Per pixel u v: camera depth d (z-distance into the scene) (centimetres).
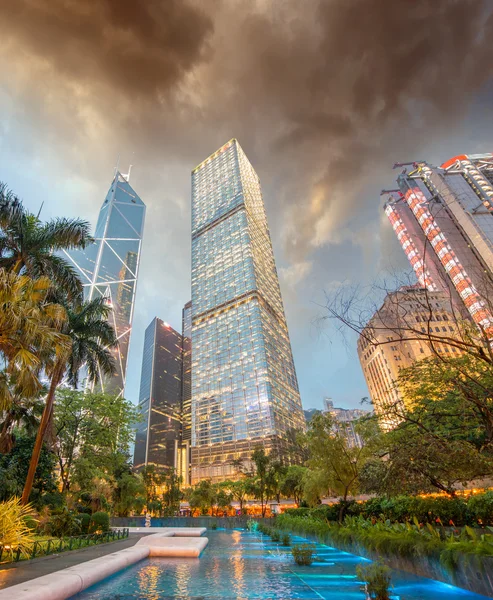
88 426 3606
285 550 2136
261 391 15400
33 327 1513
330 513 2378
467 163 12388
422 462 1268
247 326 17438
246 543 2627
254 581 1182
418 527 1330
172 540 2244
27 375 1541
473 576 898
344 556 1700
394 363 8919
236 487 8019
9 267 2200
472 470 1302
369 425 2441
